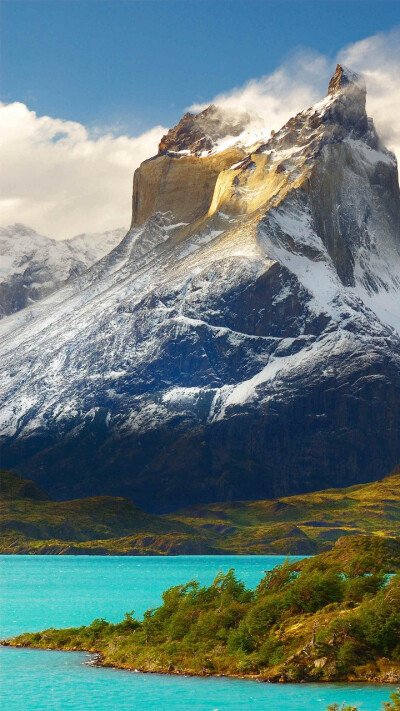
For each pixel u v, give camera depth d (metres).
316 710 125.81
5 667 153.50
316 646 144.38
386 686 137.12
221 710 126.62
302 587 160.25
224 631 157.00
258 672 145.75
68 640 175.88
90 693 136.00
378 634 144.38
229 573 175.38
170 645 157.50
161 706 128.50
